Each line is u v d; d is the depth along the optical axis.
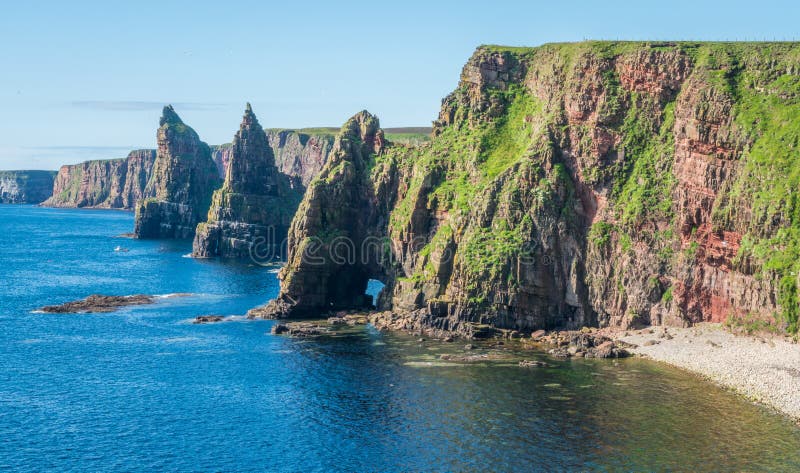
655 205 170.50
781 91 163.50
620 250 171.50
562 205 178.38
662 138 175.88
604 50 186.38
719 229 159.12
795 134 155.88
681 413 119.06
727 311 157.88
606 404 124.06
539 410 122.38
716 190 162.38
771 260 148.75
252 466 105.56
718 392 127.94
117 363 153.62
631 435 111.44
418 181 199.38
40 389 137.25
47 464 106.19
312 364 150.88
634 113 179.12
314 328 180.25
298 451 109.94
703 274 162.25
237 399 131.12
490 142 197.25
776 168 154.12
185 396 133.00
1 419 122.25
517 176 181.00
